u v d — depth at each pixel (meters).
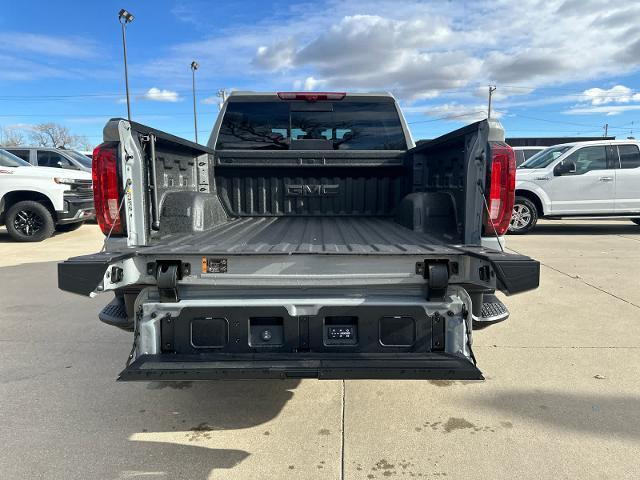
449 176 3.42
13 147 12.29
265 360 2.38
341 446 2.64
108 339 4.32
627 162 9.97
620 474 2.37
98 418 2.95
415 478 2.35
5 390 3.31
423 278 2.46
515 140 31.06
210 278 2.47
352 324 2.50
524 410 3.00
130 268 2.44
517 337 4.26
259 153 4.42
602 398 3.14
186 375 2.28
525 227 10.27
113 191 2.60
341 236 3.23
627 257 7.89
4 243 9.76
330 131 4.61
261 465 2.47
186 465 2.47
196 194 3.43
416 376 2.29
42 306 5.37
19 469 2.42
